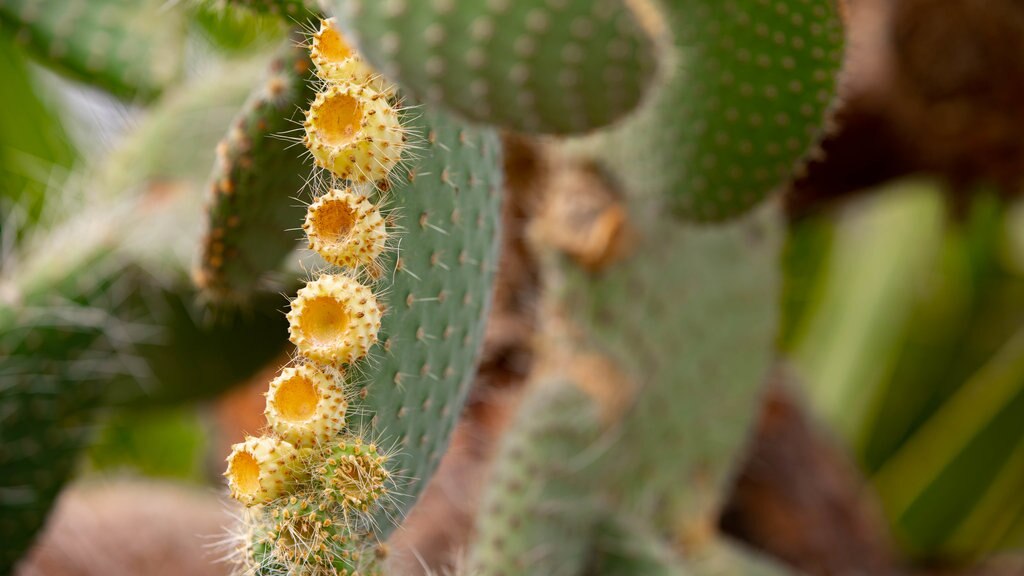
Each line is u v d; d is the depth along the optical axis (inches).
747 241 55.6
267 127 34.4
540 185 52.8
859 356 95.7
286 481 28.8
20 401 45.5
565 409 45.9
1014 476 93.3
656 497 51.9
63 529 62.1
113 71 55.9
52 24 55.1
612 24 31.9
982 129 67.9
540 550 43.0
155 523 64.3
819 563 72.2
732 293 54.4
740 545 70.4
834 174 73.5
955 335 96.5
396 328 31.1
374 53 31.4
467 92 31.7
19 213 67.8
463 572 38.1
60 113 72.3
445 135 32.2
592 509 46.4
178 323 48.0
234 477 28.9
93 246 46.9
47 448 46.8
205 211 36.3
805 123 36.9
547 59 31.7
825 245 97.6
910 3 64.0
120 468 74.2
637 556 47.0
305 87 33.9
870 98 67.8
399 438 31.5
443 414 32.5
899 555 87.4
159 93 56.0
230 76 52.4
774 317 57.6
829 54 36.3
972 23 63.4
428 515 51.8
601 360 49.4
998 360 94.8
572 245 49.6
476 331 33.2
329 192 29.6
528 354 53.9
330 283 29.0
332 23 30.9
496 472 44.3
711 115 37.0
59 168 70.2
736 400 55.1
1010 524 94.4
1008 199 76.3
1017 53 63.5
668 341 51.4
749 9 35.9
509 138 51.6
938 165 72.1
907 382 96.3
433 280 31.8
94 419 48.9
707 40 36.2
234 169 35.1
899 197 95.7
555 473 44.3
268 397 28.8
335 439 29.0
